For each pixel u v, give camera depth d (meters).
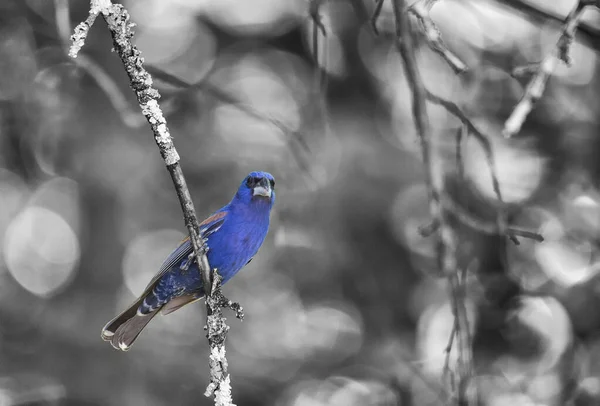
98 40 14.25
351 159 13.85
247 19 16.55
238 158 14.88
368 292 15.03
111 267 14.82
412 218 14.33
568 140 14.12
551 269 14.38
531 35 13.41
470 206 13.51
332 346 15.55
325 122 8.46
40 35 13.95
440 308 15.04
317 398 15.10
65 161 14.77
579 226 14.20
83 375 13.98
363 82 14.95
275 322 15.89
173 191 15.47
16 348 14.58
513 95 13.65
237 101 8.68
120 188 14.73
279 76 16.62
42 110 14.52
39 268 16.70
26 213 16.69
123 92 14.27
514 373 14.06
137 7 16.38
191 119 14.09
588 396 13.76
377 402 14.45
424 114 6.15
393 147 14.23
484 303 14.25
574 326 14.22
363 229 14.36
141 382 14.15
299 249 14.92
